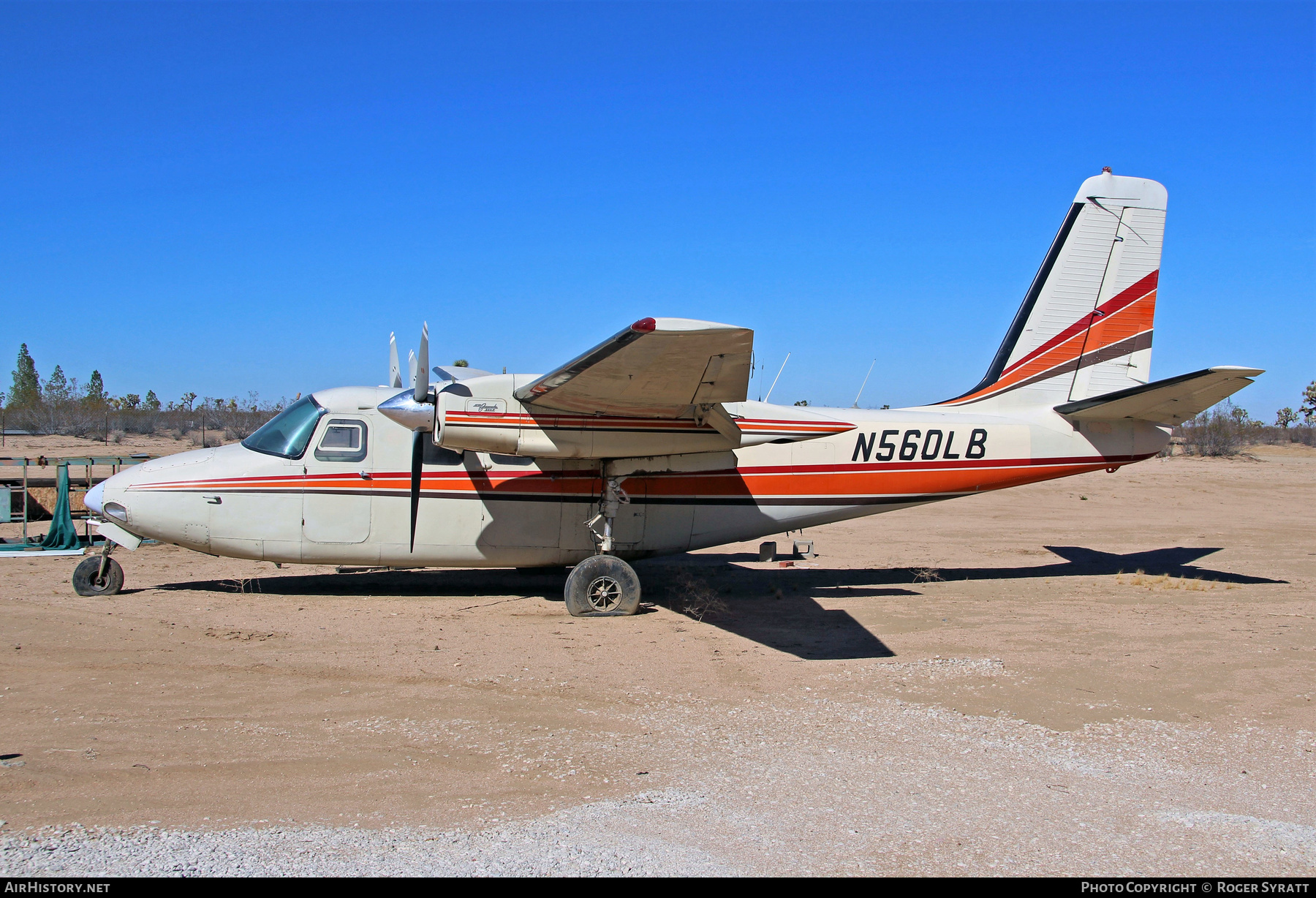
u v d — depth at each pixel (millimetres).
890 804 4445
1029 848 3980
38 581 10305
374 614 8875
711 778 4754
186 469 9414
